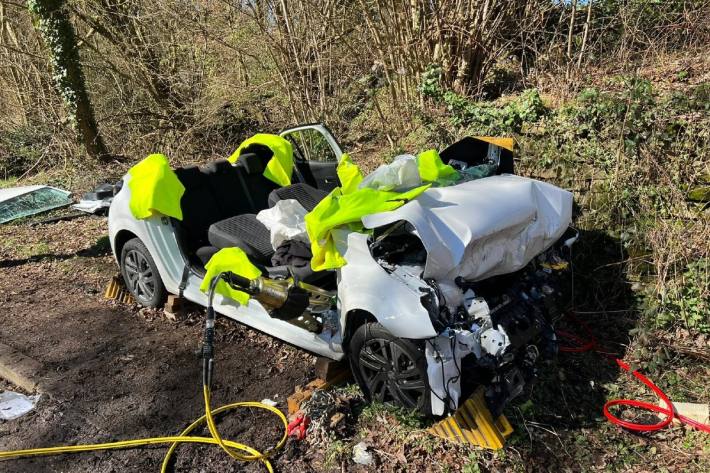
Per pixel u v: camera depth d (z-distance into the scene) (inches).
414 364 124.2
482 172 158.6
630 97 189.6
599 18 270.8
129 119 462.3
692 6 257.8
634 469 124.0
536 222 139.7
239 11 331.3
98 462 128.8
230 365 166.1
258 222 176.1
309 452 128.2
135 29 430.9
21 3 476.1
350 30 325.4
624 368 158.2
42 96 482.0
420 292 117.9
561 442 131.5
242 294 159.5
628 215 185.6
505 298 139.0
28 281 237.8
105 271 243.1
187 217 185.8
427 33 292.4
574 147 200.1
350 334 137.6
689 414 137.1
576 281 190.9
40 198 349.1
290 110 357.4
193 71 430.0
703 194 175.2
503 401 126.9
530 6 288.4
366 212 126.5
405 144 287.0
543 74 271.4
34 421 143.9
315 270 138.3
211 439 132.0
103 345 179.8
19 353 174.7
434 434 128.1
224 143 432.1
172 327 190.2
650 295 175.0
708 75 218.2
